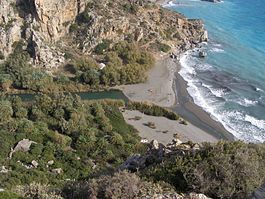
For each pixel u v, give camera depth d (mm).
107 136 102875
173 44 177625
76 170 85625
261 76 149625
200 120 120438
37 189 39094
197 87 141875
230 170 34969
